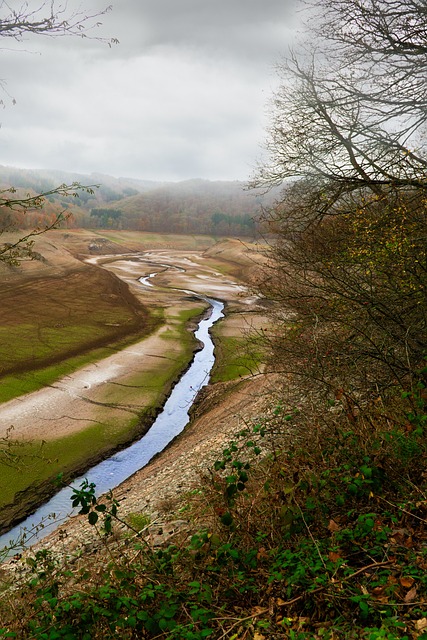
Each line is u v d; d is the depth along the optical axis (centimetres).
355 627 350
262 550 446
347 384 762
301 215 1173
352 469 532
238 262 12056
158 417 2788
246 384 2547
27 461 2169
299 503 506
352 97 952
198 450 1680
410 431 550
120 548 660
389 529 438
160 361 3878
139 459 2278
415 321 805
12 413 2723
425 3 810
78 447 2353
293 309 1056
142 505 1262
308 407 780
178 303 6831
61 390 3134
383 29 858
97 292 6981
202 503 803
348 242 960
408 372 684
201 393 3020
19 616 454
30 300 5988
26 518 1795
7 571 905
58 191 522
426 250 820
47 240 10556
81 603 409
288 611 393
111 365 3731
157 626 384
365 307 768
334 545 448
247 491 618
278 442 768
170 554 498
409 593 361
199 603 405
